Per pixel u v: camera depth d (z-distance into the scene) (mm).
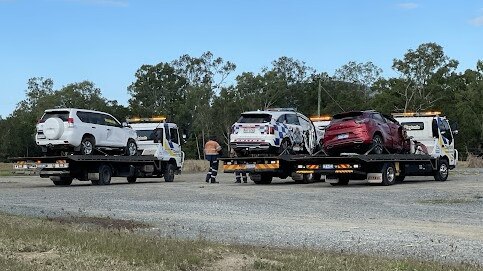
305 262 8375
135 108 94812
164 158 28328
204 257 8523
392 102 80375
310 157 23547
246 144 24766
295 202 17438
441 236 11266
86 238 9547
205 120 82812
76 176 24859
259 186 24078
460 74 83812
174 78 98250
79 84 90375
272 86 85000
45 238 9500
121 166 26391
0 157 84875
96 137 25000
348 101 82500
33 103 97938
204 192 20828
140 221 13148
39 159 24000
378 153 23234
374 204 16828
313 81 87125
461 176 30469
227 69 87688
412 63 82375
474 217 14023
